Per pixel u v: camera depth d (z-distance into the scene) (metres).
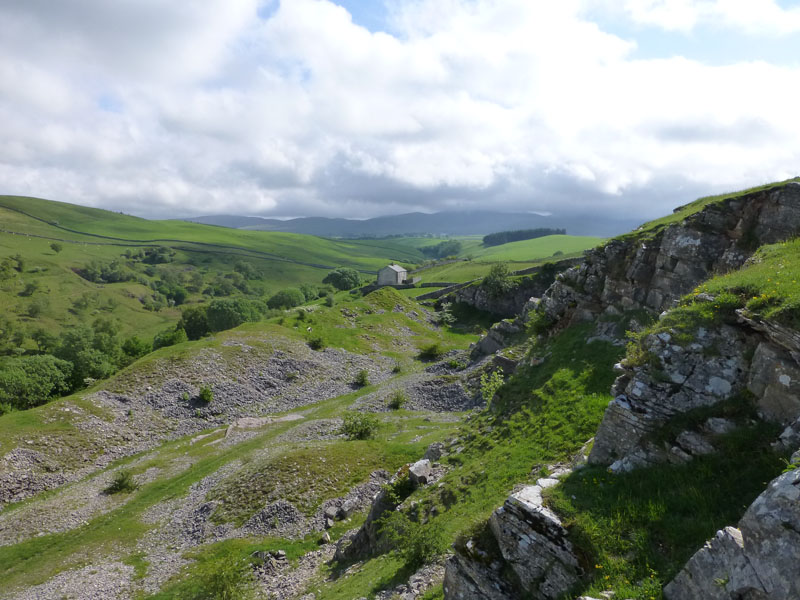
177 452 64.25
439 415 67.44
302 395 86.38
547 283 133.00
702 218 35.44
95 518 48.41
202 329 139.62
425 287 172.50
